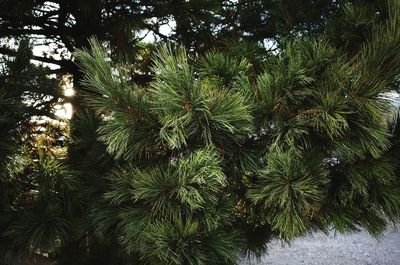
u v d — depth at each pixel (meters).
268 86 1.31
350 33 1.44
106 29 1.86
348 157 1.35
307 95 1.33
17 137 1.74
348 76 1.27
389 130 1.50
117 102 1.24
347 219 1.48
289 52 1.37
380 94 1.27
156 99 1.22
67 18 2.01
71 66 2.14
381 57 1.23
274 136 1.35
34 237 1.62
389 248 5.14
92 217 1.62
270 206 1.39
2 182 1.69
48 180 1.77
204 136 1.23
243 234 1.59
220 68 1.45
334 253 4.91
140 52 2.02
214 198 1.26
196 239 1.32
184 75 1.17
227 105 1.20
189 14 1.82
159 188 1.24
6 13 1.79
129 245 1.37
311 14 1.65
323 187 1.43
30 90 1.69
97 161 1.77
